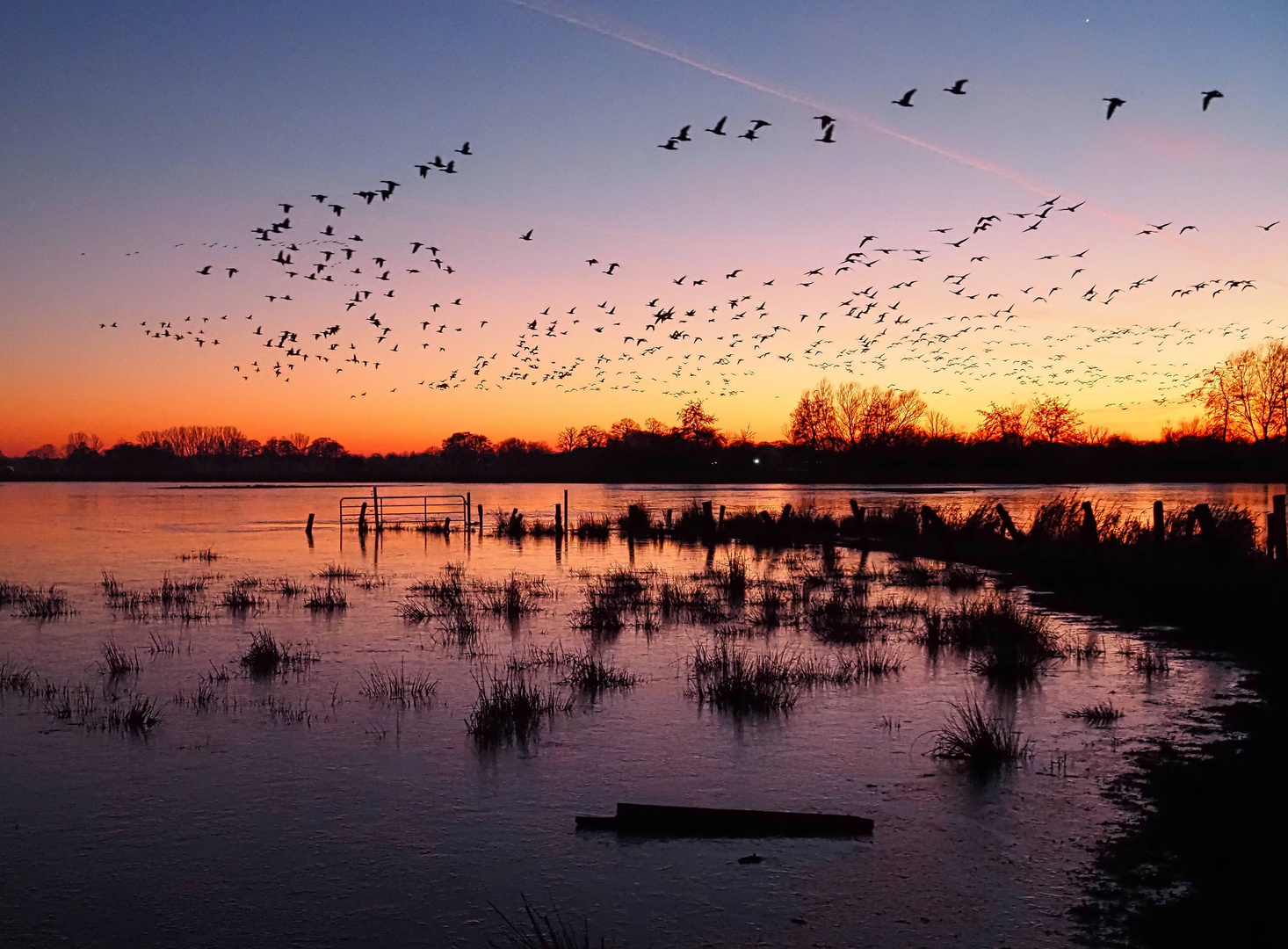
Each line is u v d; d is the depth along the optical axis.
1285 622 15.91
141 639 16.64
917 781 8.99
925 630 16.92
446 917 6.55
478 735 10.62
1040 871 6.97
